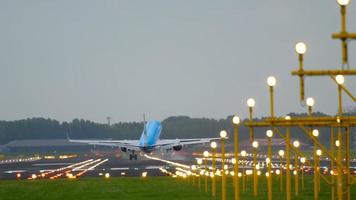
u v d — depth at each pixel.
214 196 165.00
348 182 96.00
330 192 174.75
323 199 153.38
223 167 125.94
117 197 174.75
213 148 163.38
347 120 80.75
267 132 124.81
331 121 82.00
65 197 178.88
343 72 62.97
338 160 94.38
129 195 180.50
